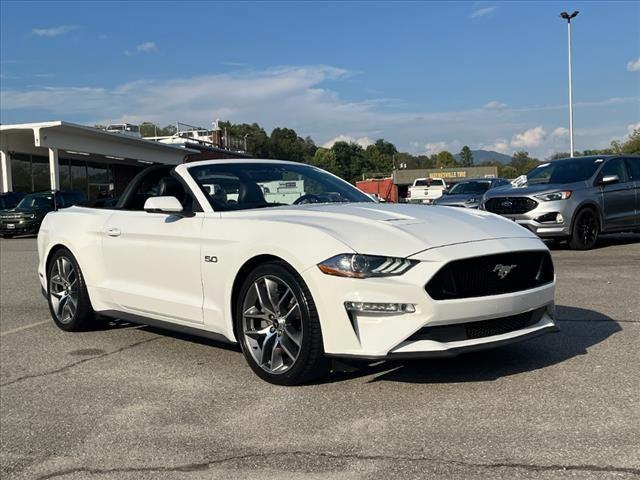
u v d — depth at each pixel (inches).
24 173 1214.3
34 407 159.6
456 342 147.1
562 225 417.4
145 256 201.3
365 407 144.8
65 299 240.5
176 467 121.8
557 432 125.6
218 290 176.2
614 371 160.7
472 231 160.4
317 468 117.3
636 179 456.1
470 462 115.3
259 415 144.3
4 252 629.6
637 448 116.8
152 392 165.5
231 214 181.6
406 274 144.1
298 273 153.6
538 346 186.7
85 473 122.0
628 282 291.0
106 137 1179.3
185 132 1927.9
